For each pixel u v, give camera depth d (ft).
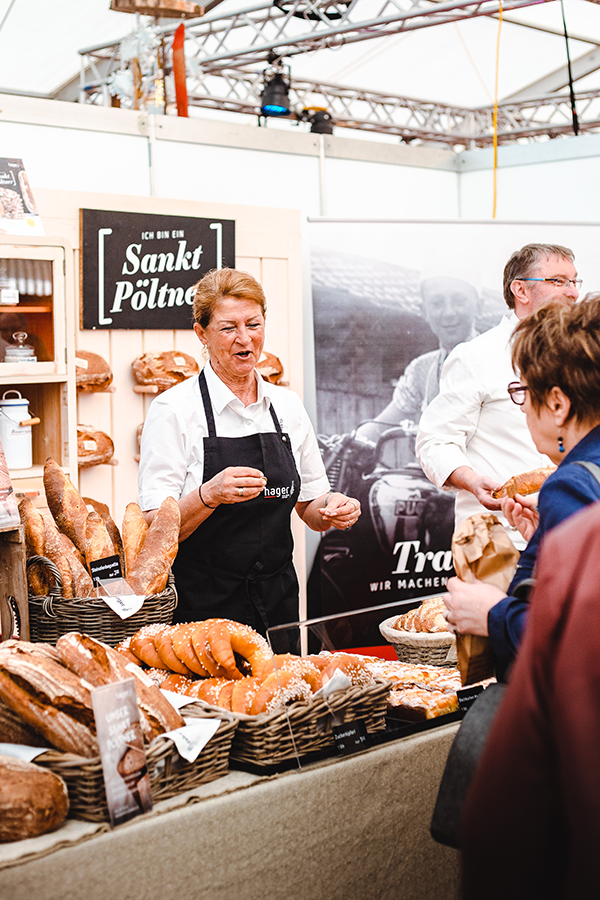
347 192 16.93
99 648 4.66
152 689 4.68
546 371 4.17
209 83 23.97
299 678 4.90
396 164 17.72
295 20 20.86
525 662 2.72
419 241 14.44
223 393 7.95
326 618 5.61
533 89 24.70
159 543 6.50
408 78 23.52
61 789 3.93
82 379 11.41
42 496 9.28
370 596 14.37
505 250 14.74
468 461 9.70
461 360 9.46
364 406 14.32
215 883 4.24
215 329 7.61
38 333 9.52
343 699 4.92
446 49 21.97
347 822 4.79
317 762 4.75
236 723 4.61
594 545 2.66
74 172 13.16
